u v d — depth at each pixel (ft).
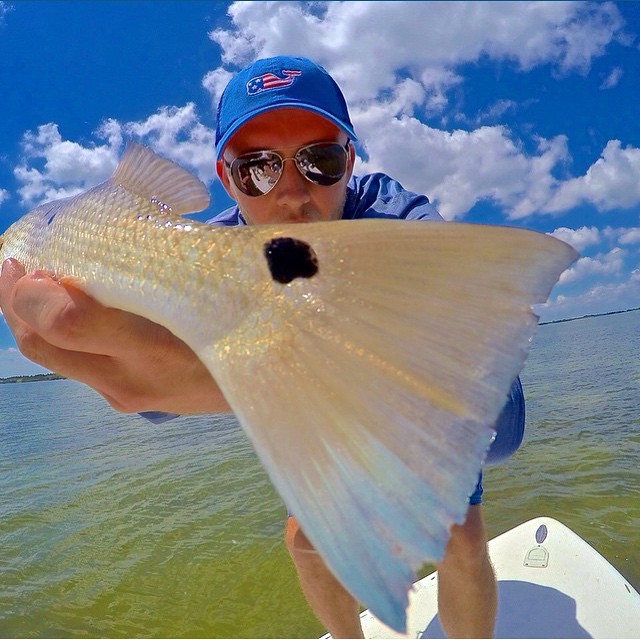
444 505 0.61
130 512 4.78
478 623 1.82
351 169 2.08
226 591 3.35
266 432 0.69
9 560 3.98
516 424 1.74
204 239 0.85
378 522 0.61
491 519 3.87
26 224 1.39
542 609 2.16
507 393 0.65
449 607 1.86
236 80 1.96
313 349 0.73
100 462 6.49
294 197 1.89
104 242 0.98
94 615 3.20
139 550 4.01
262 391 0.72
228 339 0.78
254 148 1.89
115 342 1.00
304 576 1.95
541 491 4.21
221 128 1.99
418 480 0.63
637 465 4.51
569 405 6.72
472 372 0.67
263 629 2.93
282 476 0.66
